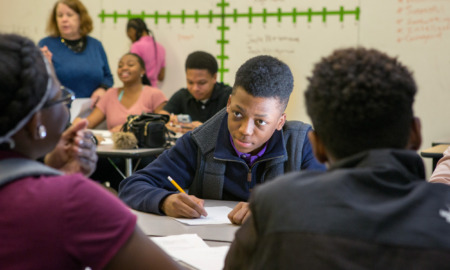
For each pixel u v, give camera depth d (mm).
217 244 1345
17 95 791
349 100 783
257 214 799
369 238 708
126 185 1767
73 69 4398
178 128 3543
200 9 5152
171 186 1811
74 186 816
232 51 5102
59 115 887
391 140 799
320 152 879
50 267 793
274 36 4965
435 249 697
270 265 743
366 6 4668
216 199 1813
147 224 1516
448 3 4426
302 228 732
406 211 731
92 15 5391
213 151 1790
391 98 779
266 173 1770
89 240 802
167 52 5285
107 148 3078
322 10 4801
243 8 5027
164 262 860
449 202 762
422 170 889
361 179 757
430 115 4551
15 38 842
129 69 4031
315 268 707
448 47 4461
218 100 3705
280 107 1641
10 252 787
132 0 5301
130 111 4027
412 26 4551
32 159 887
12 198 799
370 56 827
